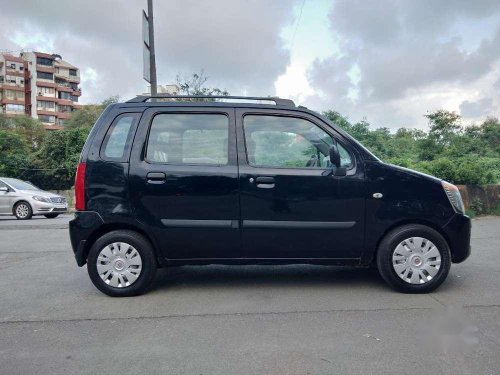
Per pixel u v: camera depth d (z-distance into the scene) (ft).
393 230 17.42
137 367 11.55
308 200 17.20
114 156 17.51
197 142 17.70
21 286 19.44
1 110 296.10
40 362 11.93
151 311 15.78
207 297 17.24
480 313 15.02
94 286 19.27
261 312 15.44
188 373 11.18
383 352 12.16
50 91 328.70
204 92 64.49
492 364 11.40
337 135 17.75
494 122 70.03
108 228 17.70
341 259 17.49
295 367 11.39
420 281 17.13
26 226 40.68
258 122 17.87
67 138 124.98
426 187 17.37
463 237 17.44
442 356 11.89
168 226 17.21
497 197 39.75
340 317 14.83
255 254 17.40
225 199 17.19
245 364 11.59
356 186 17.25
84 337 13.55
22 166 123.95
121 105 18.12
